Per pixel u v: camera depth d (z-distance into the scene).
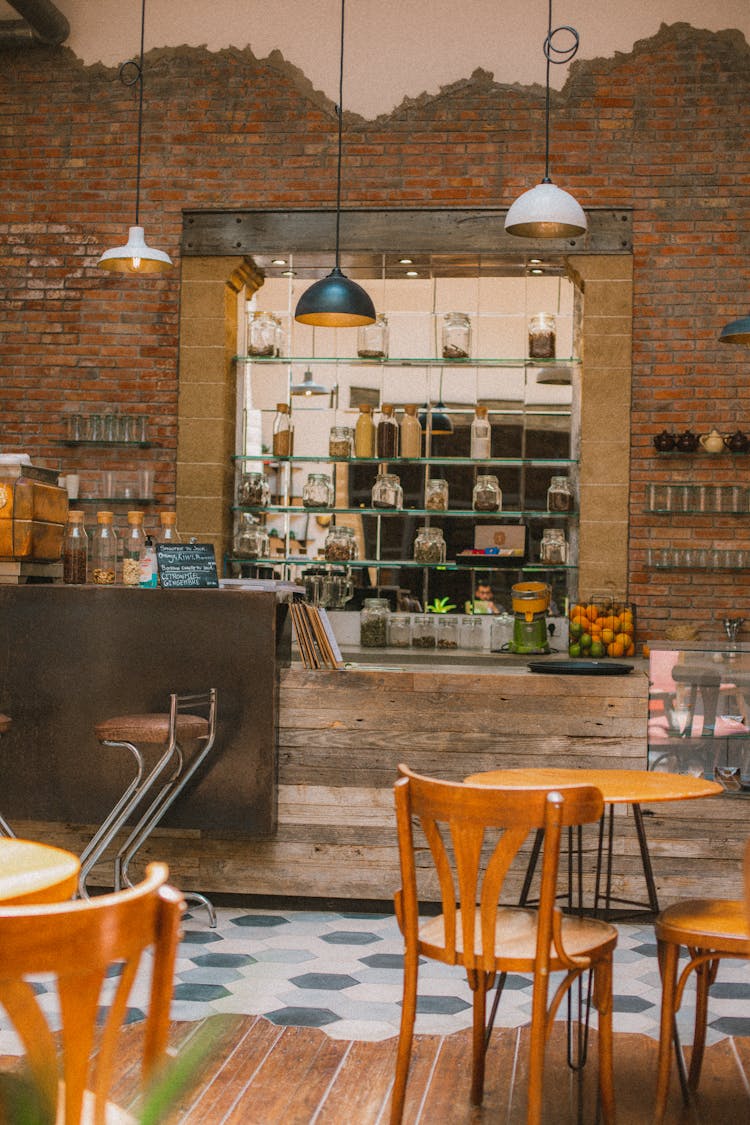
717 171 7.07
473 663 6.50
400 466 7.43
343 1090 3.05
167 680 4.98
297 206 7.27
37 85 7.46
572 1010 3.77
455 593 7.33
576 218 5.21
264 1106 2.94
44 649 5.05
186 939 4.58
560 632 7.19
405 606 7.35
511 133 7.18
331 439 7.33
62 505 5.36
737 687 4.62
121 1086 2.95
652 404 7.08
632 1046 3.44
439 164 7.21
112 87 7.41
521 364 7.37
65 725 5.04
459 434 7.39
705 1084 3.15
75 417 7.31
